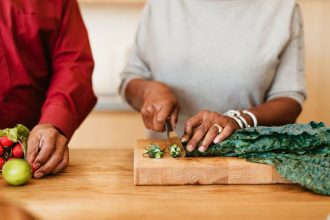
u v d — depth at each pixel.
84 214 0.78
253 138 0.99
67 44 1.19
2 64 1.13
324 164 0.93
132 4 1.99
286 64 1.35
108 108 2.02
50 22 1.16
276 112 1.22
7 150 1.00
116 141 2.11
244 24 1.32
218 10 1.33
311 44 2.07
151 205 0.82
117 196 0.87
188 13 1.35
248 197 0.87
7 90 1.16
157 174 0.94
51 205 0.82
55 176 1.00
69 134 1.09
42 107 1.25
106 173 1.03
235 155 1.02
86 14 2.02
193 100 1.35
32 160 0.97
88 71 1.20
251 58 1.30
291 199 0.86
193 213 0.78
